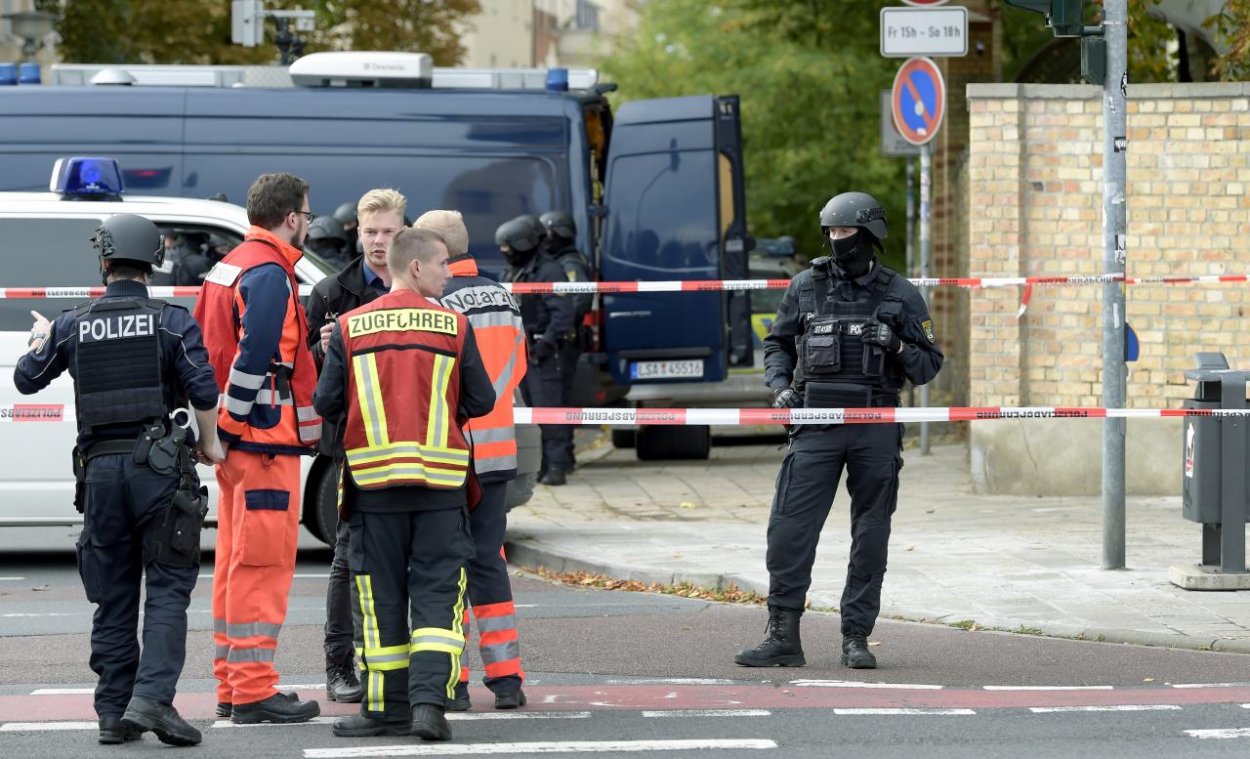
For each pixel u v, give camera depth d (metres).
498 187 45.78
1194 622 25.39
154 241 19.53
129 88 45.25
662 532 35.22
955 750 18.61
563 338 43.25
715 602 28.80
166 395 19.30
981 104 39.00
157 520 18.95
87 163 27.27
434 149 45.62
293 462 20.22
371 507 19.11
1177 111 38.25
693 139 47.25
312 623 26.67
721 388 48.09
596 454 51.94
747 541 33.84
